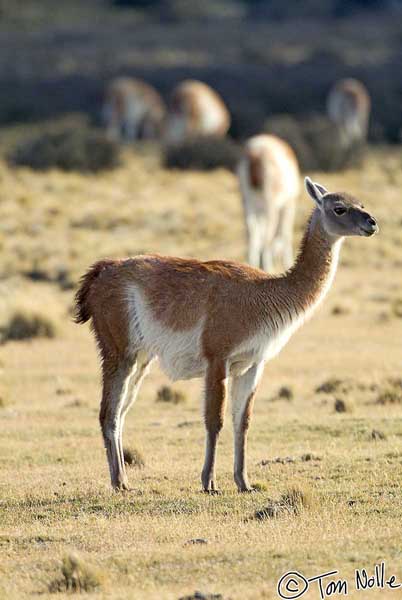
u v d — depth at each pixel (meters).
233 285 32.59
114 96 197.38
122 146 174.12
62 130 156.25
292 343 65.50
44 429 44.53
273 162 85.19
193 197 128.25
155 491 33.03
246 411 33.03
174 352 33.00
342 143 154.00
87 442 41.91
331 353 62.25
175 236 105.44
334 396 49.47
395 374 54.25
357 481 33.38
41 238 104.50
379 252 97.00
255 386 33.12
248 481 33.25
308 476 34.41
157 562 25.41
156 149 177.12
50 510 31.45
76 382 56.38
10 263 93.00
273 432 42.38
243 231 107.38
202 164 150.75
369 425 42.94
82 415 47.69
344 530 27.52
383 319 71.88
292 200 89.25
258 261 87.06
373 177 145.00
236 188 135.62
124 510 31.03
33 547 27.55
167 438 42.12
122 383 34.00
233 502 31.25
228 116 193.88
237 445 33.00
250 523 28.73
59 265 91.44
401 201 123.94
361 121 190.12
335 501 30.84
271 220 86.00
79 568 24.20
